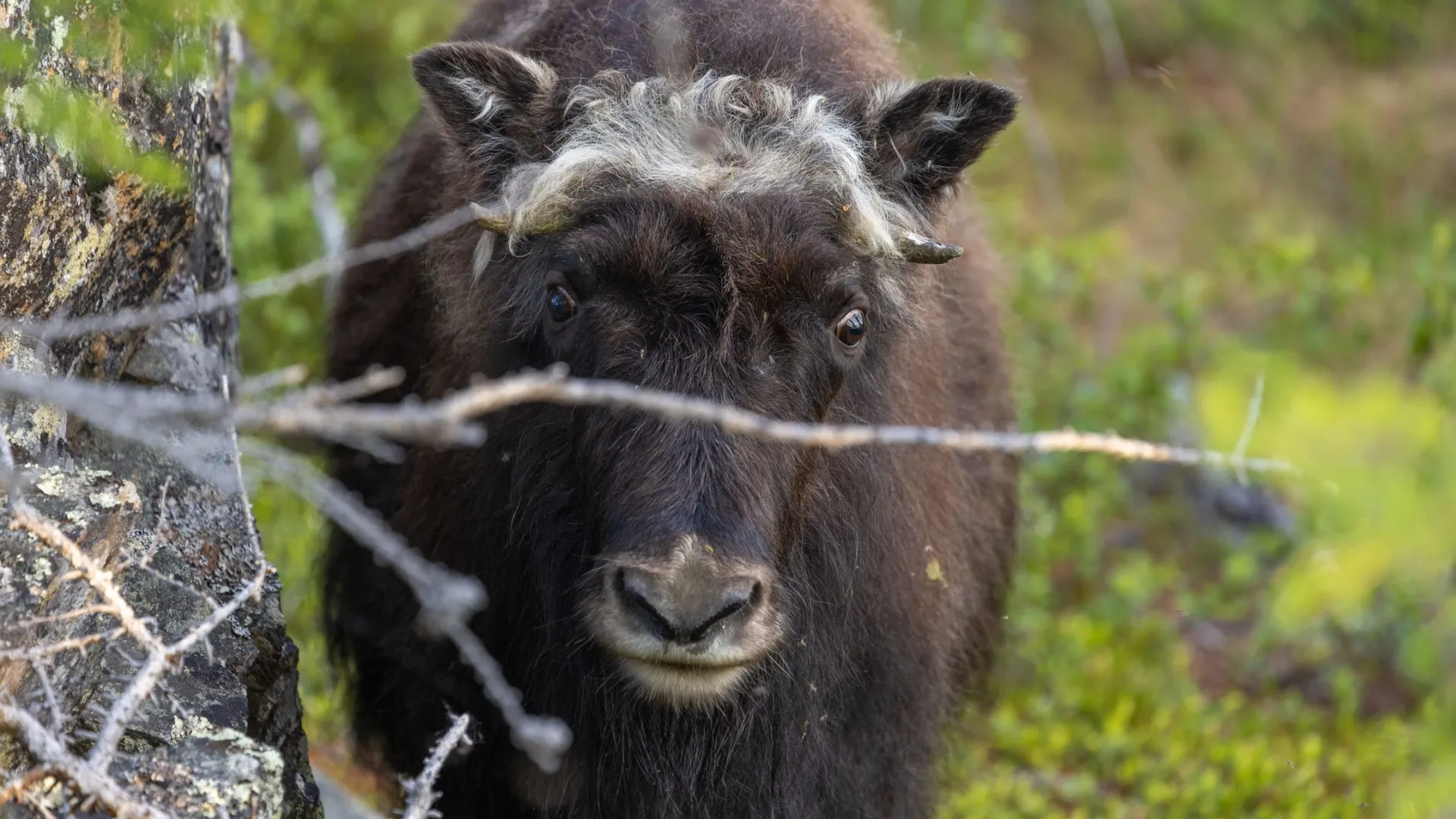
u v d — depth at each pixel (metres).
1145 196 45.41
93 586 11.24
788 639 14.88
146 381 14.99
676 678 13.20
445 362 15.97
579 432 14.41
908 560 16.14
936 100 15.16
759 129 14.51
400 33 30.55
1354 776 23.30
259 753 11.99
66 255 12.90
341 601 18.42
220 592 13.67
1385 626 26.41
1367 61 52.50
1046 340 32.91
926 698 16.73
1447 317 23.77
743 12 15.66
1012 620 25.16
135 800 9.99
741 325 13.55
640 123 14.48
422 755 16.39
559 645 15.07
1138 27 50.31
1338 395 13.90
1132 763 23.70
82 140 12.41
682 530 12.88
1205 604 28.23
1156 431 31.33
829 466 15.02
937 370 16.97
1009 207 37.00
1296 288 35.38
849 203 14.27
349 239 20.22
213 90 16.14
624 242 13.58
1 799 9.68
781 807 15.53
